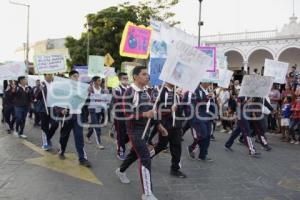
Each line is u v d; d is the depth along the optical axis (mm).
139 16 26141
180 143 6363
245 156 8336
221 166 7273
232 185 5984
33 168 6645
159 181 6082
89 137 9453
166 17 25500
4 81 12688
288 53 23141
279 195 5535
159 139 6312
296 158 8273
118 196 5258
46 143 8203
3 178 5980
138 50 9789
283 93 11844
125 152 8164
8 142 9148
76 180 5984
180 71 5504
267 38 22953
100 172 6504
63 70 9414
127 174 6426
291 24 22781
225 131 12422
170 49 5520
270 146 9828
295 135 10828
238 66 25875
